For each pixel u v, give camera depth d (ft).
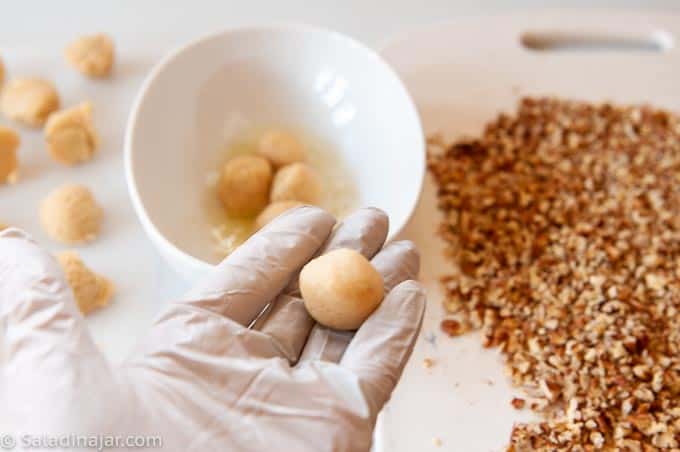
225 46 1.54
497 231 1.55
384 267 1.24
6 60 1.67
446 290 1.49
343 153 1.58
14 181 1.55
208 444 1.09
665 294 1.49
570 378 1.40
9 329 1.12
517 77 1.73
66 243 1.49
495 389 1.41
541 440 1.35
